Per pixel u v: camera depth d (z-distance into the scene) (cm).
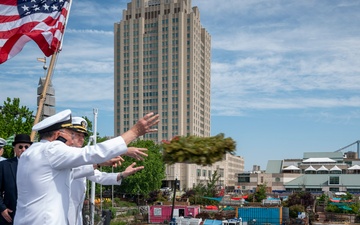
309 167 15262
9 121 3462
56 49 1086
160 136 15825
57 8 1087
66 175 431
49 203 417
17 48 1066
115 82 16712
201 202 8031
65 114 468
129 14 16812
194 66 16200
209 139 476
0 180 686
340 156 16875
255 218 5697
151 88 16200
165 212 5738
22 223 421
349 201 8950
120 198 8625
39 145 432
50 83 1220
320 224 6288
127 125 16350
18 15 1062
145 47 16425
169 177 13425
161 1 16488
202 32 17738
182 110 15838
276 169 16912
